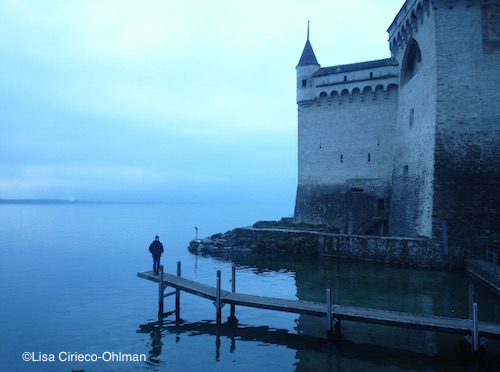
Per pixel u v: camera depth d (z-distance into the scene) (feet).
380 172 125.39
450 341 44.65
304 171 140.05
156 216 444.55
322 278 78.07
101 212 595.06
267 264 95.81
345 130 132.16
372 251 94.22
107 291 70.69
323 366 39.11
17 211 626.64
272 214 520.42
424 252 85.25
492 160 85.40
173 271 90.07
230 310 55.93
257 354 42.32
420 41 101.35
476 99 87.92
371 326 50.01
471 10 89.04
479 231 83.71
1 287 74.23
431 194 89.30
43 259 112.06
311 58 138.62
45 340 46.65
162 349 43.91
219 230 232.53
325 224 131.13
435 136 89.81
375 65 125.29
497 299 59.41
